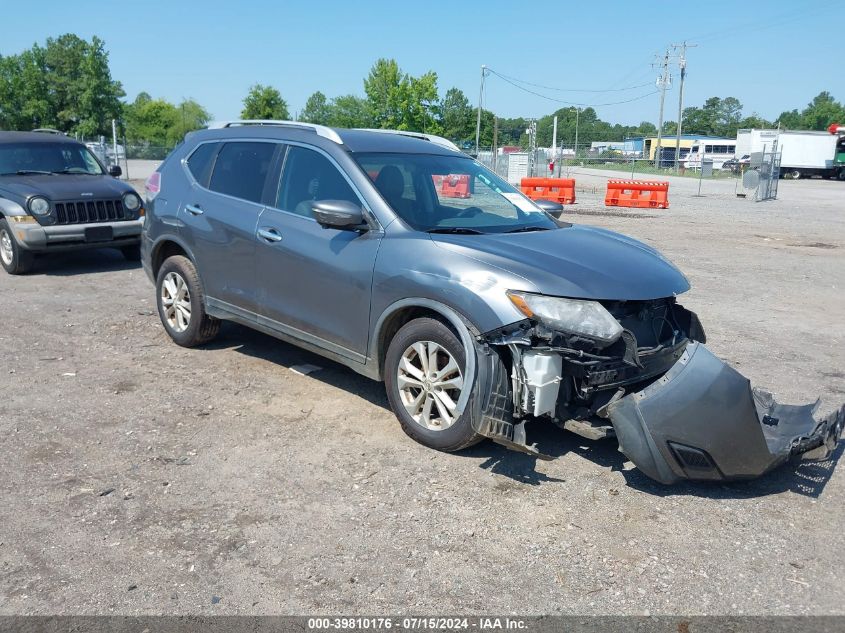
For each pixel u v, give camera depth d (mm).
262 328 5414
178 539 3387
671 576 3205
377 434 4598
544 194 24172
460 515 3658
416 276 4238
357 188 4777
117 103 67500
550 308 3832
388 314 4418
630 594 3076
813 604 3033
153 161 55000
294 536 3436
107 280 9281
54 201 9289
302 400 5156
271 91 67438
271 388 5383
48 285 8922
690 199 27984
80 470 4039
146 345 6395
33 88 65062
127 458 4199
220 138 5969
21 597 2949
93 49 65375
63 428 4594
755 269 11227
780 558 3365
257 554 3283
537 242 4500
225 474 4031
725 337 7180
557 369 3859
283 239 5066
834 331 7543
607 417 3994
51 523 3494
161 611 2889
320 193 5004
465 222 4816
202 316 5996
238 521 3553
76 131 65875
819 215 21359
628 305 4109
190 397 5172
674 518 3695
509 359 4113
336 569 3189
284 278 5105
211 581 3084
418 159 5215
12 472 3996
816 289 9742
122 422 4707
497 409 3895
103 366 5809
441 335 4164
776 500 3916
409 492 3871
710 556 3367
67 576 3094
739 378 3736
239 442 4445
